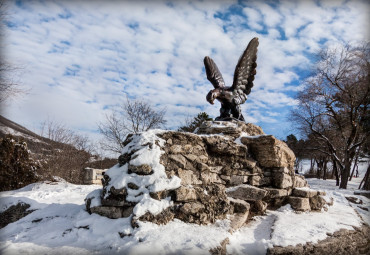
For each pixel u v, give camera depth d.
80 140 21.75
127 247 3.67
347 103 21.39
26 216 5.40
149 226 4.15
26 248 3.89
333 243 4.60
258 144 6.59
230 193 5.92
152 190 4.55
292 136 36.91
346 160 20.73
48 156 16.52
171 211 4.56
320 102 22.61
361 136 22.77
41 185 9.63
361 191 12.20
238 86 7.62
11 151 10.10
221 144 6.01
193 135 5.69
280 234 4.55
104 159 23.52
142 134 5.38
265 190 5.95
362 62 20.52
